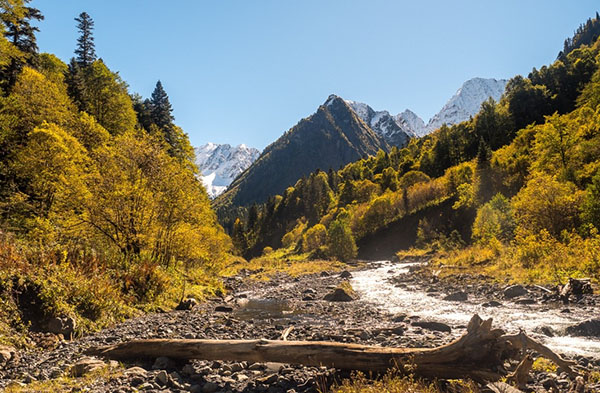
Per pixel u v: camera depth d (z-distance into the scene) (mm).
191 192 21234
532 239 21188
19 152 25828
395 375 5254
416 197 85000
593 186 23344
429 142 171875
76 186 16797
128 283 13539
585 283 13344
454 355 5062
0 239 10852
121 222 17312
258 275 36688
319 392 5152
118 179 17703
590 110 53438
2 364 6480
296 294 21453
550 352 4930
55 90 34156
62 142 24172
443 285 20016
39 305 8781
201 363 6824
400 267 41844
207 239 25406
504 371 4918
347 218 90312
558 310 11734
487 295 15727
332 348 5902
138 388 5465
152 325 10844
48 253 11016
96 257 13383
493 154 82438
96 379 5777
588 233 22531
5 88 35500
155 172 19172
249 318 13398
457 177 79250
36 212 22172
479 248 32750
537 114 121000
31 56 40969
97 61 54906
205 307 15922
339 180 183250
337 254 62469
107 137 31328
